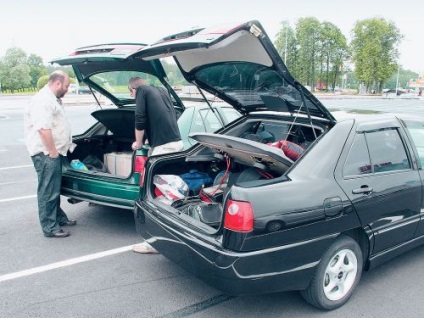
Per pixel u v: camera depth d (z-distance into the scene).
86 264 3.79
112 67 4.57
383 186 3.14
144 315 2.97
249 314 2.99
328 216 2.78
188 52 3.25
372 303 3.13
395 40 68.44
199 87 3.99
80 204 5.60
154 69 4.21
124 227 4.75
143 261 3.87
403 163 3.41
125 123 5.23
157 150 4.39
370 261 3.22
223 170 4.18
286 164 3.00
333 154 2.96
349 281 3.10
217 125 5.61
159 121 4.36
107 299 3.18
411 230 3.48
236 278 2.54
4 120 17.58
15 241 4.31
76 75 4.93
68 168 4.56
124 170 4.79
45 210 4.34
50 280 3.48
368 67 68.19
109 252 4.06
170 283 3.45
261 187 2.62
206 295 3.26
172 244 3.01
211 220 3.20
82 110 22.69
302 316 2.96
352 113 3.47
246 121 4.23
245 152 3.25
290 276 2.71
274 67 2.95
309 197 2.72
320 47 68.31
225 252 2.55
